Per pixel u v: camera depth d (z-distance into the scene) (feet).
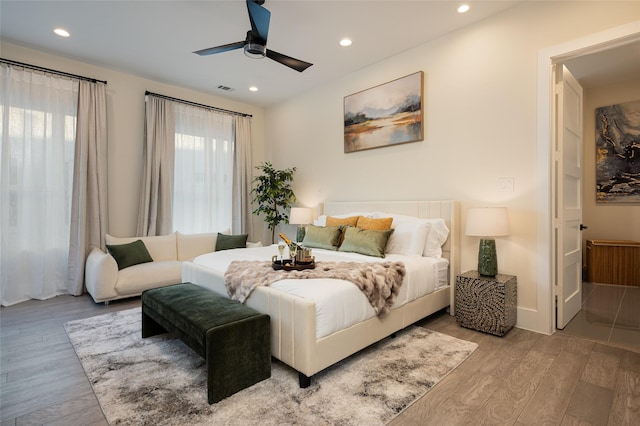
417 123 11.94
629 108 14.98
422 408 5.61
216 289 8.98
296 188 17.62
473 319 9.20
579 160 10.71
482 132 10.33
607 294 13.19
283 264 8.33
